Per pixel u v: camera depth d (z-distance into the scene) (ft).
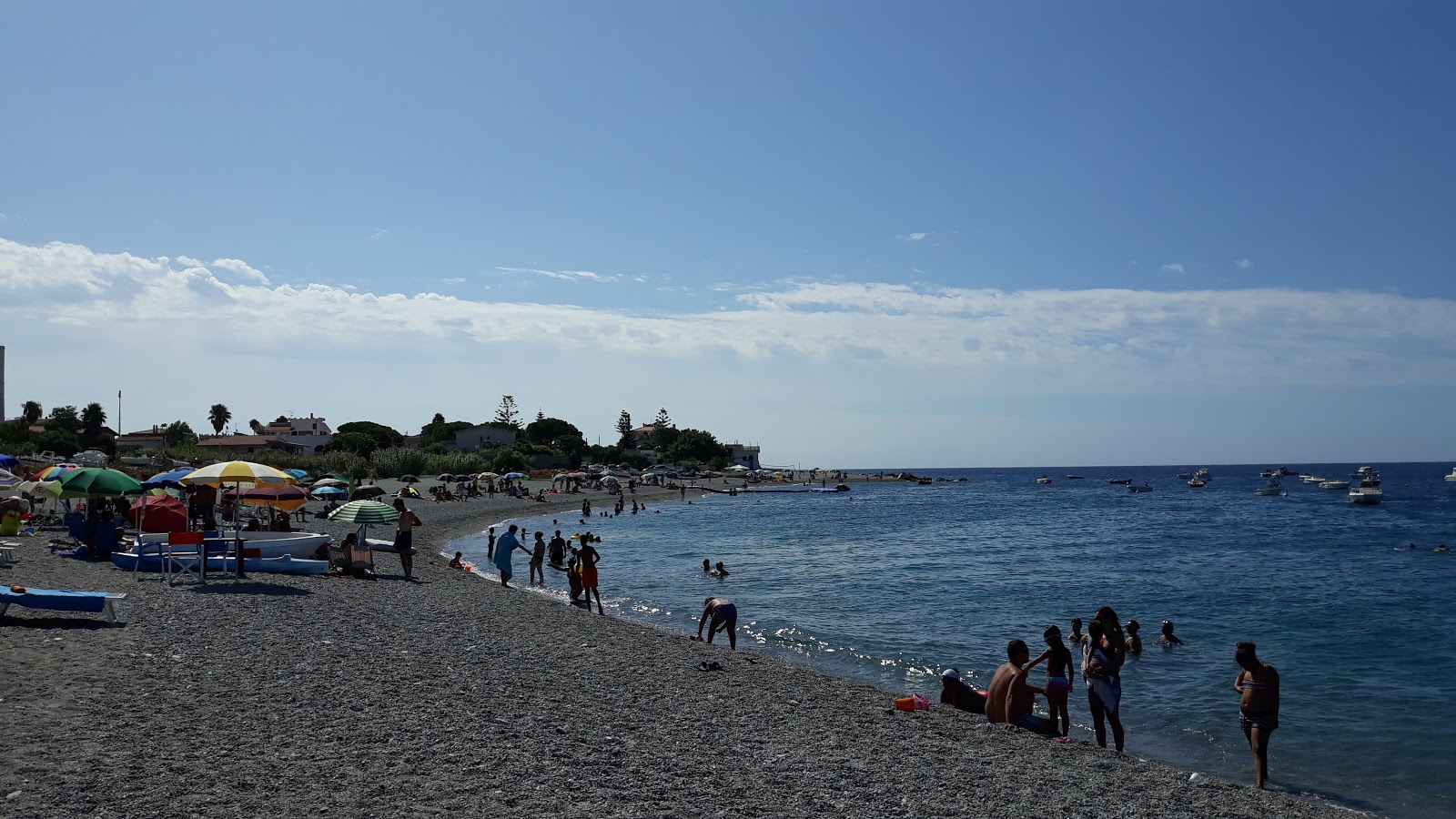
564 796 27.81
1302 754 44.39
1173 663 64.85
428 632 54.60
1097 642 42.93
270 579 72.43
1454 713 51.85
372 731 32.96
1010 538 179.22
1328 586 107.24
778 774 31.96
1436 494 396.16
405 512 83.61
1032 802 31.12
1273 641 73.82
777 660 63.72
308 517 153.89
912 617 84.53
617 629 64.90
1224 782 37.32
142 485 73.87
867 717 42.68
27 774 25.90
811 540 172.45
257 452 298.35
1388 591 103.24
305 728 32.65
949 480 623.77
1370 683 59.26
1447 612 88.33
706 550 151.33
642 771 31.09
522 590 89.92
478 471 354.95
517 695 40.37
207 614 53.52
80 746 28.58
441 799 26.66
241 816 24.08
